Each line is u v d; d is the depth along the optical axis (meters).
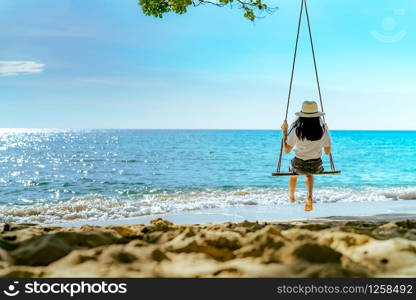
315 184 18.16
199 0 8.82
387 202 10.73
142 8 8.93
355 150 48.97
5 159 36.88
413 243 2.22
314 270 1.78
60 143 76.44
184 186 17.52
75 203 11.52
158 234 2.90
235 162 32.75
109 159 36.00
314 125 5.66
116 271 1.89
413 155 40.31
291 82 5.91
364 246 2.24
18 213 9.55
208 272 1.88
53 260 2.16
